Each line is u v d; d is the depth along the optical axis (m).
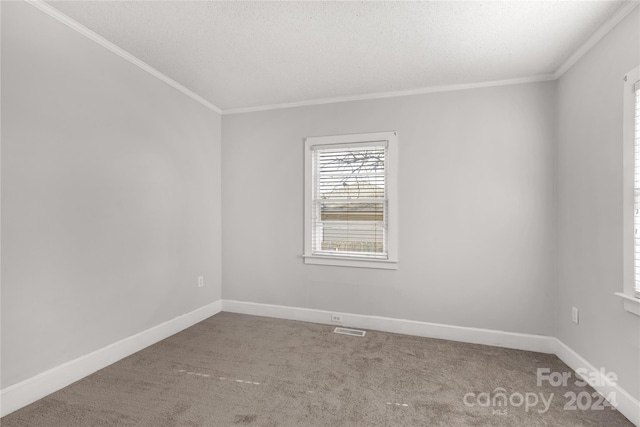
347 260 3.22
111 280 2.36
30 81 1.85
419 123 3.02
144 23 2.05
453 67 2.58
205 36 2.20
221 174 3.66
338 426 1.69
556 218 2.64
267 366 2.35
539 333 2.69
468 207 2.88
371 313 3.17
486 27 2.04
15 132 1.78
